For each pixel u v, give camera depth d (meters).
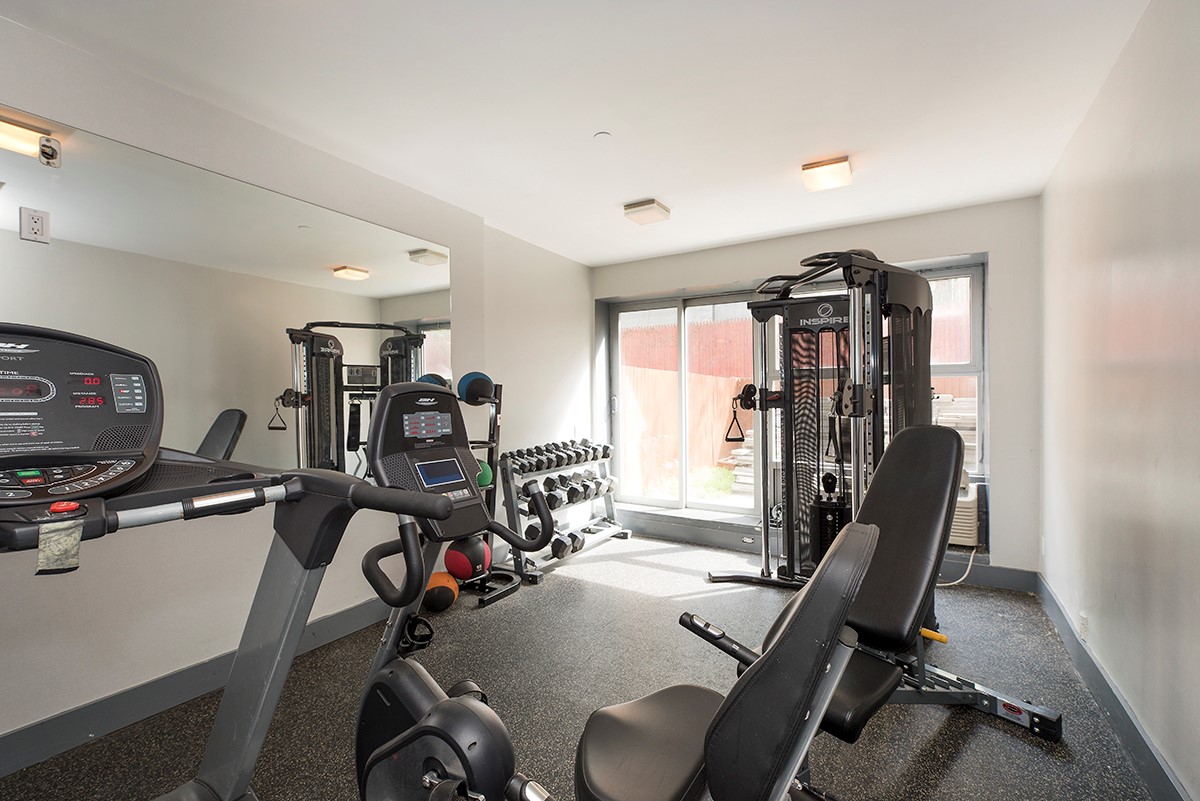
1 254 1.82
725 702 0.90
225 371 2.40
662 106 2.33
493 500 3.63
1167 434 1.65
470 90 2.19
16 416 1.13
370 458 1.74
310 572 1.33
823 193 3.38
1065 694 2.35
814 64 2.03
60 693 2.04
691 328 5.24
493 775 1.14
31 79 1.82
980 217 3.61
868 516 1.79
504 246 4.20
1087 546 2.46
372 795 1.33
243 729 1.37
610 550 4.59
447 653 2.79
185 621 2.38
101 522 1.03
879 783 1.84
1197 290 1.46
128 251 2.09
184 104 2.21
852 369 2.88
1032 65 2.05
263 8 1.70
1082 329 2.52
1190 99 1.49
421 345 3.29
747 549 4.54
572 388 5.02
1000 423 3.57
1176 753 1.61
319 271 2.75
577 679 2.53
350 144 2.66
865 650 1.65
